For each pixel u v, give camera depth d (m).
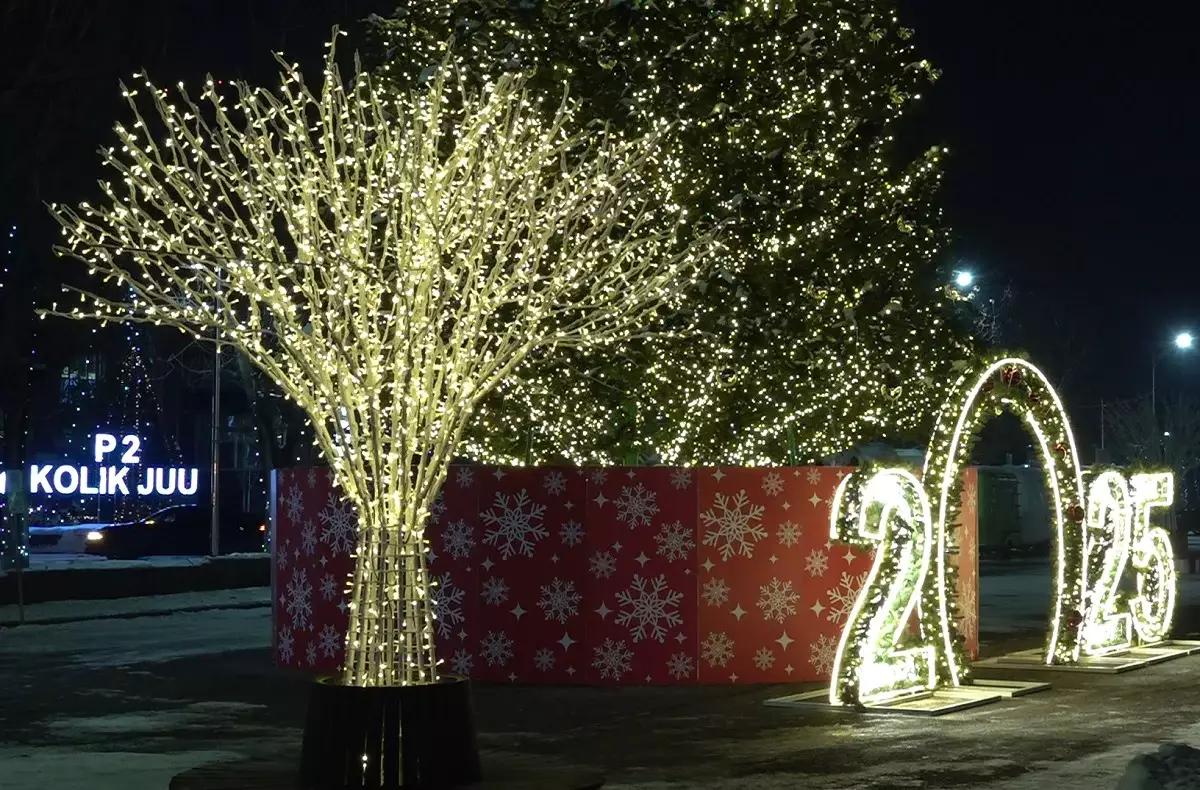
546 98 18.89
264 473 55.12
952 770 11.45
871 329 19.61
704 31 19.34
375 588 10.43
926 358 20.00
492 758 11.91
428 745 10.27
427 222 10.23
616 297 17.61
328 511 18.06
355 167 10.59
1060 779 11.03
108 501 59.53
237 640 22.06
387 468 10.44
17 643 21.69
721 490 17.05
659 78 19.23
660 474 17.00
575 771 11.05
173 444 61.22
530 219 11.08
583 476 17.02
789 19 19.69
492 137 12.18
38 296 37.25
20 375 38.59
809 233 19.22
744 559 17.08
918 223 20.77
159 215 21.97
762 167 19.27
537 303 12.92
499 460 19.77
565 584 16.98
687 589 16.95
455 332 10.55
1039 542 51.88
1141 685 16.75
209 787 10.45
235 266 10.17
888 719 14.20
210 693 16.22
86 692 16.33
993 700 15.33
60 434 56.38
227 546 45.56
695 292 18.67
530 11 19.22
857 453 23.72
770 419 19.23
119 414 57.06
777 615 17.14
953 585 16.19
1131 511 19.84
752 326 19.00
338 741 10.24
